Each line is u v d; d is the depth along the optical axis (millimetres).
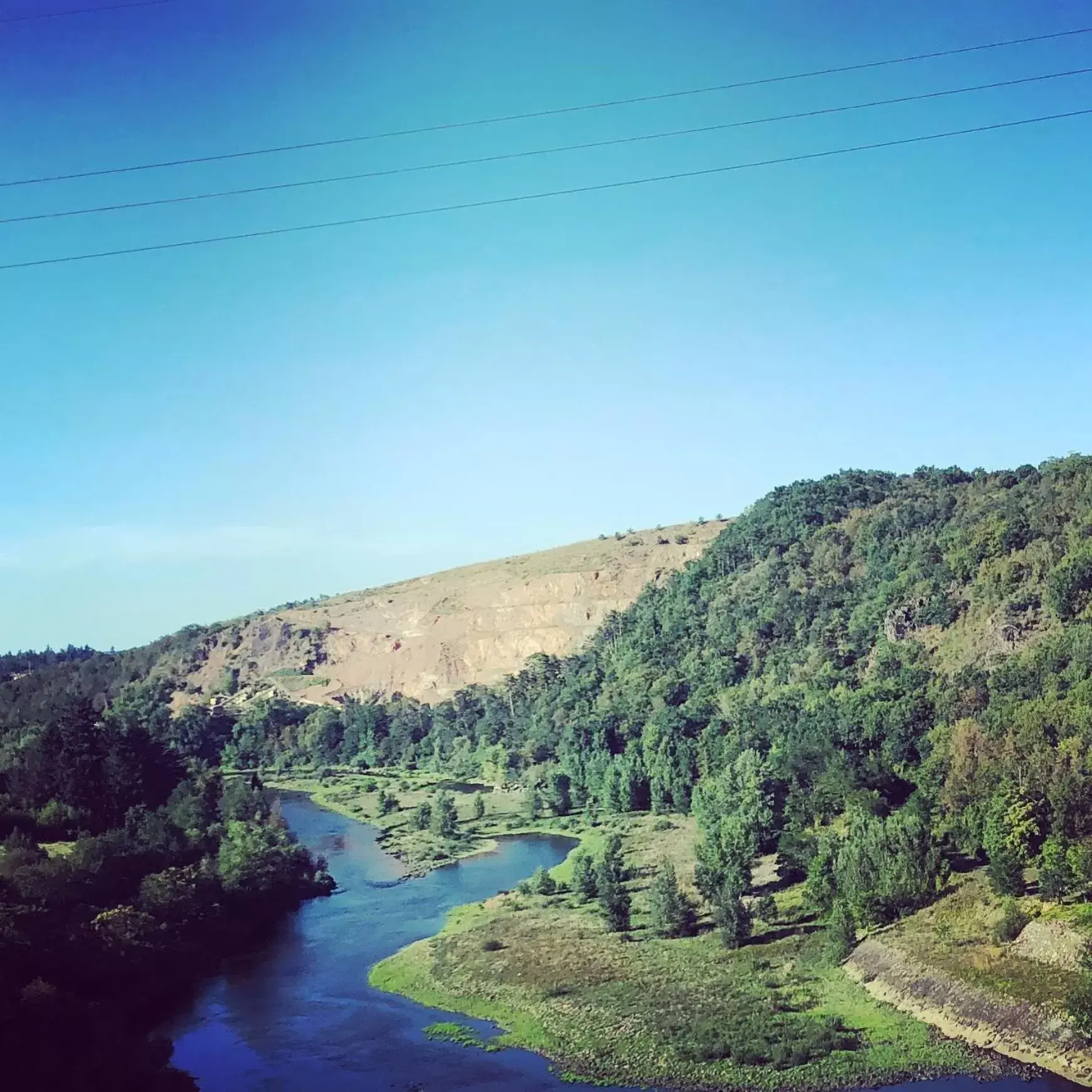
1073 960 85750
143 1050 86125
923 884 102188
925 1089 75688
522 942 112250
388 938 120375
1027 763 106125
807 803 130125
